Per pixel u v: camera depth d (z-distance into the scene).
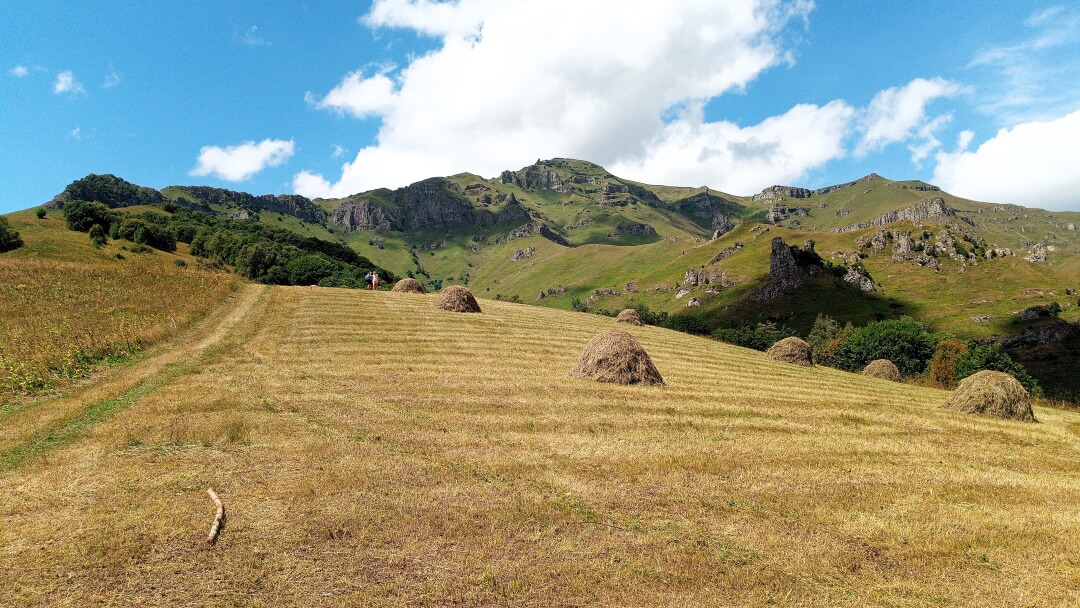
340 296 35.56
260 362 17.62
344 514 7.15
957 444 13.18
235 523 6.79
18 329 19.41
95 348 17.08
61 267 35.53
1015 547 7.34
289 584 5.59
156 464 8.59
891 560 6.83
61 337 18.00
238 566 5.86
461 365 18.92
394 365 18.16
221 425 10.64
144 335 19.77
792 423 14.15
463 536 6.79
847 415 15.62
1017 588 6.30
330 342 21.86
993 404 17.61
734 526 7.52
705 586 5.98
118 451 9.09
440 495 7.98
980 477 10.38
